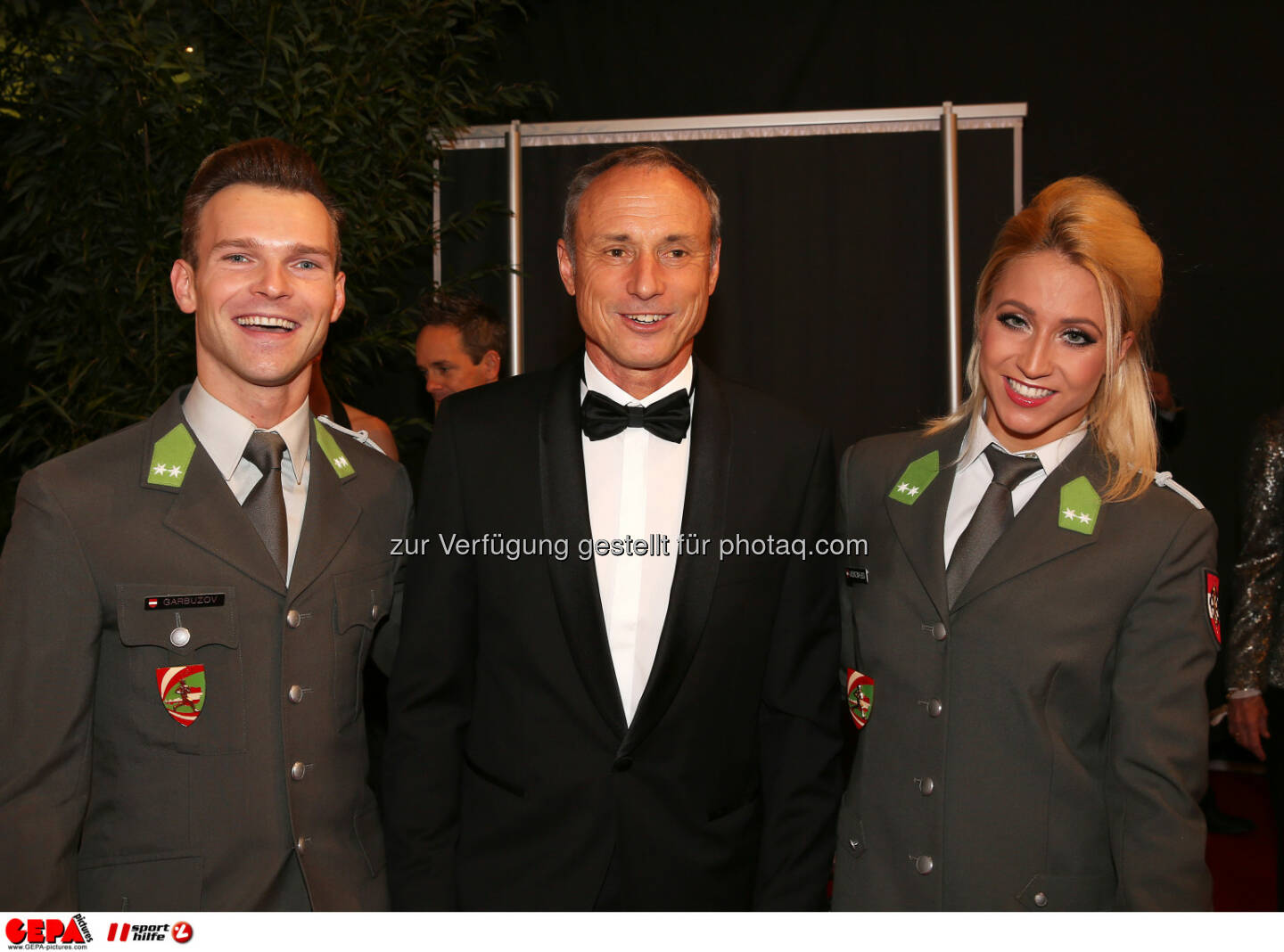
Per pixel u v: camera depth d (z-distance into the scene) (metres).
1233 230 4.24
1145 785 1.26
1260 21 4.17
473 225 3.64
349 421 2.49
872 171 3.55
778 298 3.61
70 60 2.57
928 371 3.55
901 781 1.38
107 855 1.22
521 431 1.49
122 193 2.53
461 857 1.43
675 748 1.40
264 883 1.25
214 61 2.73
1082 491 1.37
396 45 2.83
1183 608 1.30
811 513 1.53
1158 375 3.79
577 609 1.40
